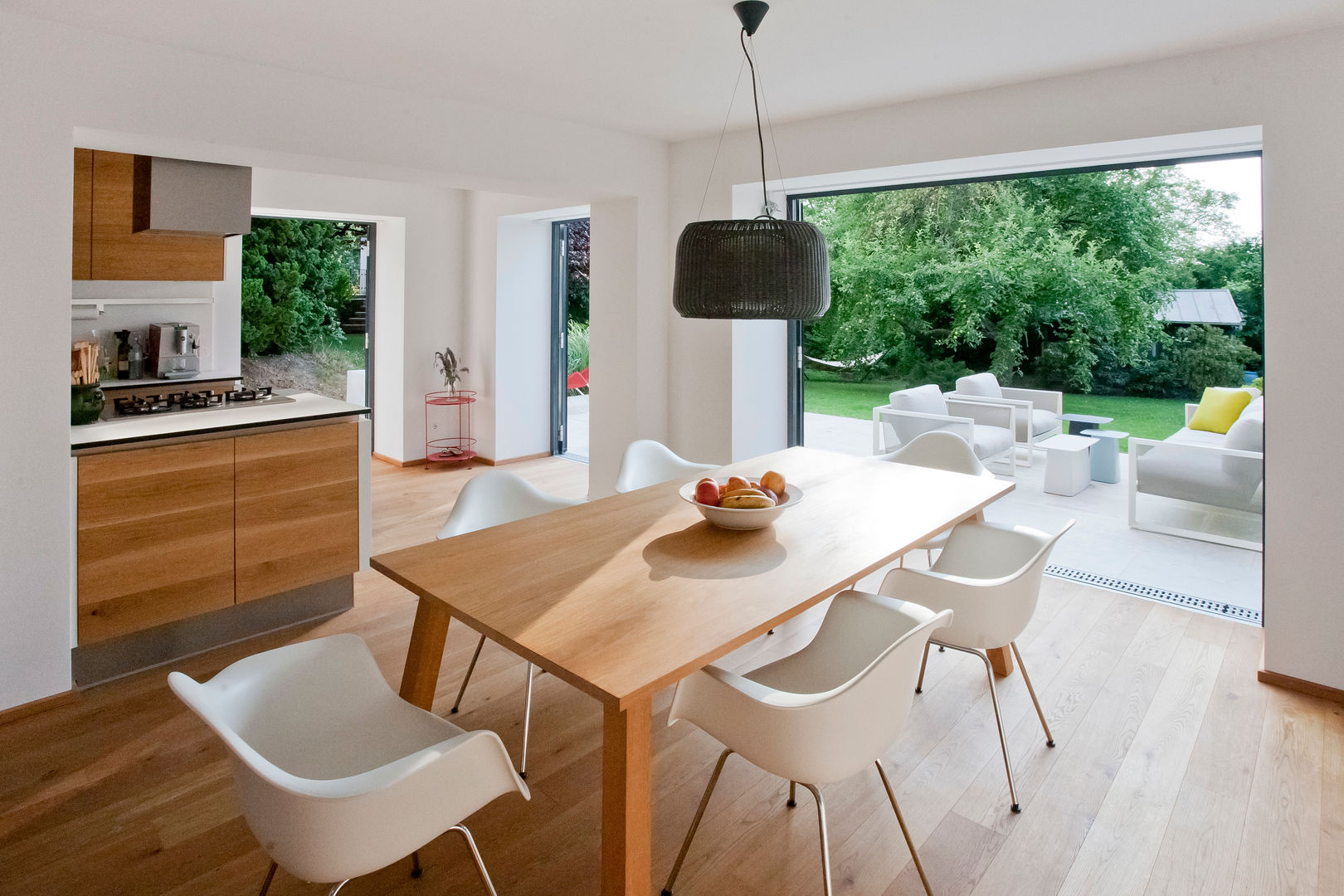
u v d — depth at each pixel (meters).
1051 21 2.74
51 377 2.73
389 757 1.73
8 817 2.20
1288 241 2.86
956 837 2.13
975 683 2.99
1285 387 2.88
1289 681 2.93
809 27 2.79
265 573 3.39
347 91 3.43
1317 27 2.78
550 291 7.07
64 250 2.72
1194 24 2.77
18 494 2.69
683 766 2.48
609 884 1.62
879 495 2.89
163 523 3.08
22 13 2.59
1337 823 2.18
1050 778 2.39
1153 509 3.98
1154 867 2.02
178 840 2.11
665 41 2.95
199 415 3.48
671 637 1.70
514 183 4.16
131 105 2.86
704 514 2.46
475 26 2.78
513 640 1.69
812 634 3.41
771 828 2.17
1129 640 3.36
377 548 4.67
